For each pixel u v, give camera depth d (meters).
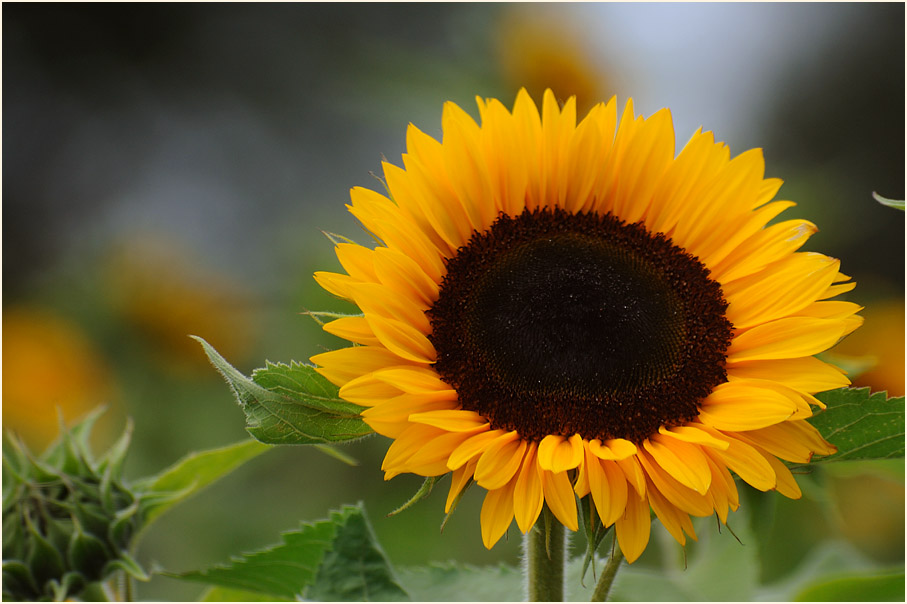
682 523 0.81
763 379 0.83
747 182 0.86
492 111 0.86
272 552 0.88
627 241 0.87
